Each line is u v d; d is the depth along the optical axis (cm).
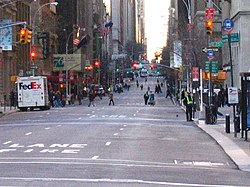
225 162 2434
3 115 6353
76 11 14962
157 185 1719
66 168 2083
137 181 1791
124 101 11606
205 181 1858
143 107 8456
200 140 3366
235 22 9038
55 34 12925
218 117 5431
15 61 9425
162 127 4412
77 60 12462
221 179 1920
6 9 8538
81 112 6731
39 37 9706
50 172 1970
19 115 6312
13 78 7938
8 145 2989
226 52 9638
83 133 3691
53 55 12412
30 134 3659
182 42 9531
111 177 1873
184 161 2423
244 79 3222
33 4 10731
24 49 10038
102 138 3350
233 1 9112
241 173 2100
